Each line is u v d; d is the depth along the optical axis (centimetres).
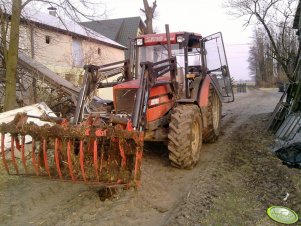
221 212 402
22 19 974
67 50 1770
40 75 941
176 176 531
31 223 391
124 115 494
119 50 2458
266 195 449
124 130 388
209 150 686
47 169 409
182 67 636
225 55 799
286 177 504
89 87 522
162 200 446
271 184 484
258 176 516
